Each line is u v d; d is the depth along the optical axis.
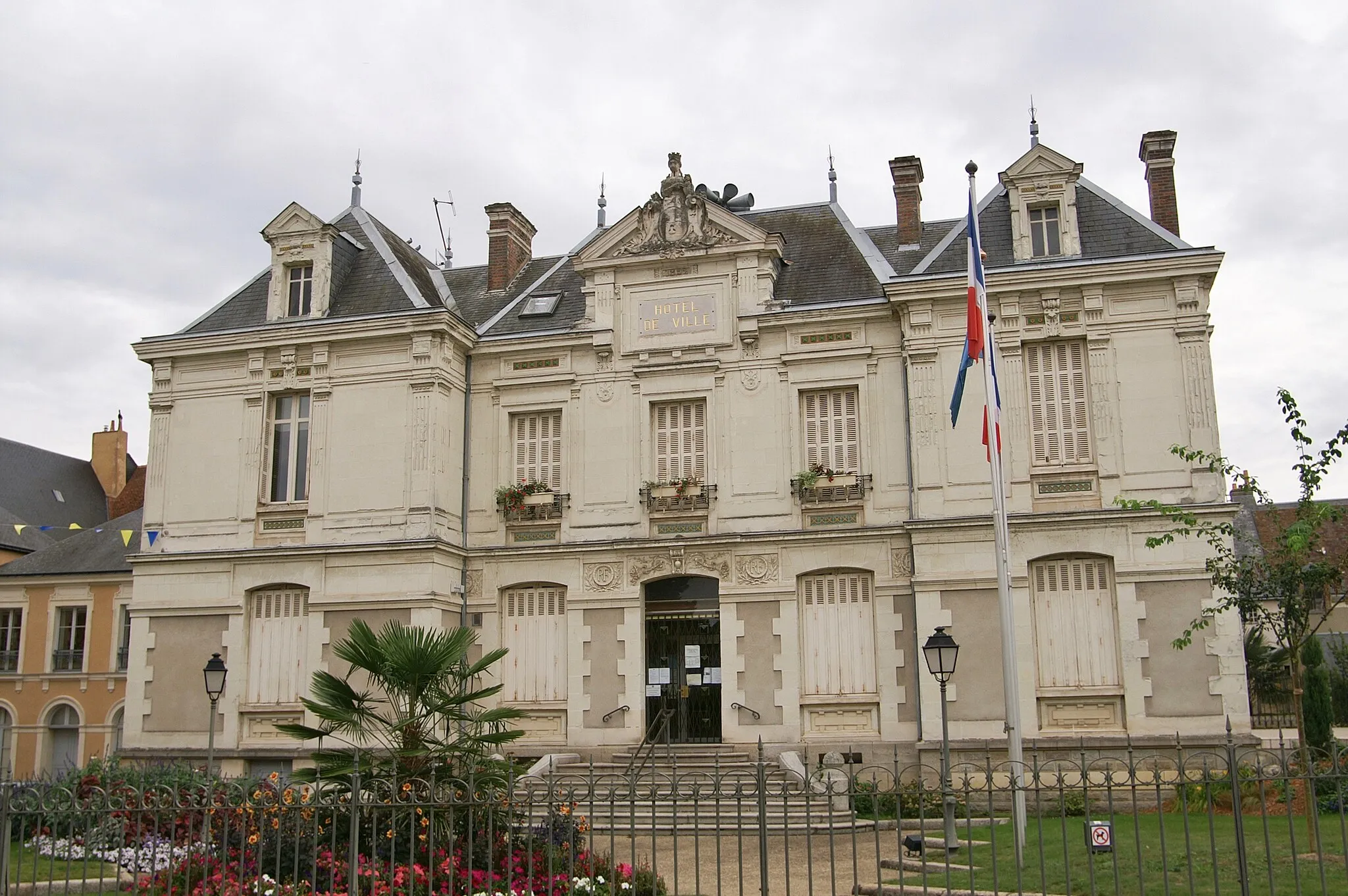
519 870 13.01
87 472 49.09
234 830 13.88
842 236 28.03
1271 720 26.69
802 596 24.95
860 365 25.36
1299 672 15.45
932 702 23.16
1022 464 23.62
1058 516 23.05
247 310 28.39
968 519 23.41
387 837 13.24
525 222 32.03
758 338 25.95
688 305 26.52
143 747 26.17
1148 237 24.19
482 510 26.97
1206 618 18.95
